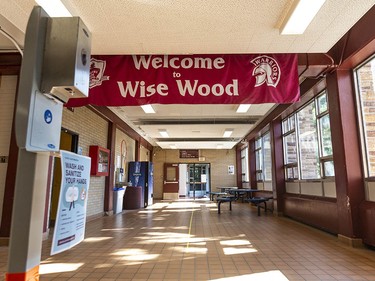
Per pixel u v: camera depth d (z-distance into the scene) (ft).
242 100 13.46
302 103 22.38
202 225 21.48
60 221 5.26
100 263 11.53
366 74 14.40
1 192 14.66
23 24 11.18
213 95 13.50
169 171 53.72
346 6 10.21
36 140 4.75
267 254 12.94
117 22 10.96
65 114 19.19
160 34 11.87
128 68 13.73
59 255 12.71
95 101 13.41
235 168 53.52
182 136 41.42
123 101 13.42
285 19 10.74
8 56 14.88
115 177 31.27
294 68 13.80
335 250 13.60
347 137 14.85
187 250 13.65
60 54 4.97
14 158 14.61
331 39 12.48
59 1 9.57
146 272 10.44
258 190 36.19
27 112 4.59
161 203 42.83
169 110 26.73
